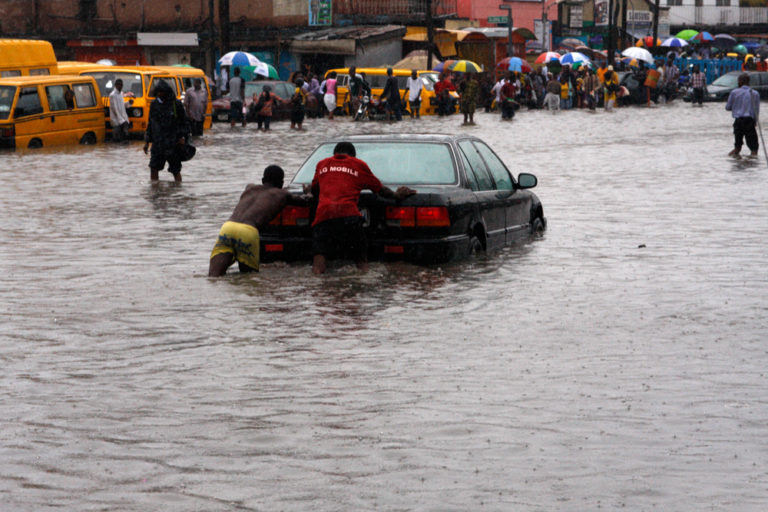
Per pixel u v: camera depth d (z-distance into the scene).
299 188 15.41
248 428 8.22
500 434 8.05
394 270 14.80
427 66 71.44
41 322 11.94
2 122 38.09
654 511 6.55
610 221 19.94
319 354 10.50
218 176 28.64
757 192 24.44
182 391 9.27
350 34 74.19
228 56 65.38
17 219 20.44
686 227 19.16
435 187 15.42
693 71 74.56
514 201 17.41
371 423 8.34
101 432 8.14
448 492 6.88
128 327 11.66
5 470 7.33
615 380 9.55
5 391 9.28
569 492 6.87
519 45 86.94
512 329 11.55
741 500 6.72
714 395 9.09
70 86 40.75
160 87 27.30
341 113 61.47
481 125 52.78
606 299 13.10
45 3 82.06
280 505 6.67
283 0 77.38
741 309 12.55
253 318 12.07
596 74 73.31
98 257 16.20
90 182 27.20
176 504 6.70
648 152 35.88
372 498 6.78
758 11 119.62
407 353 10.53
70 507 6.66
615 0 102.19
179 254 16.44
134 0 80.44
